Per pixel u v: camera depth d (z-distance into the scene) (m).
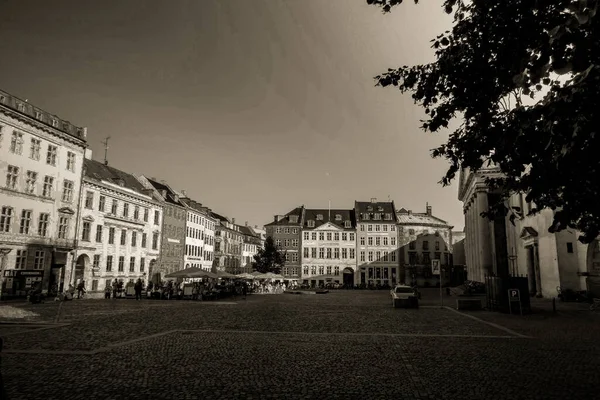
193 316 20.42
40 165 37.56
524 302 22.80
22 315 19.78
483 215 7.49
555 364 9.71
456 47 6.47
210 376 8.44
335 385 7.88
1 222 33.47
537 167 5.79
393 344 12.48
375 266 85.12
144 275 56.06
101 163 55.25
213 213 98.19
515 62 5.36
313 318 20.11
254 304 30.31
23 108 35.94
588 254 33.28
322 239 87.50
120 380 8.07
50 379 8.09
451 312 23.83
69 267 40.91
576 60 4.26
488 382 8.10
